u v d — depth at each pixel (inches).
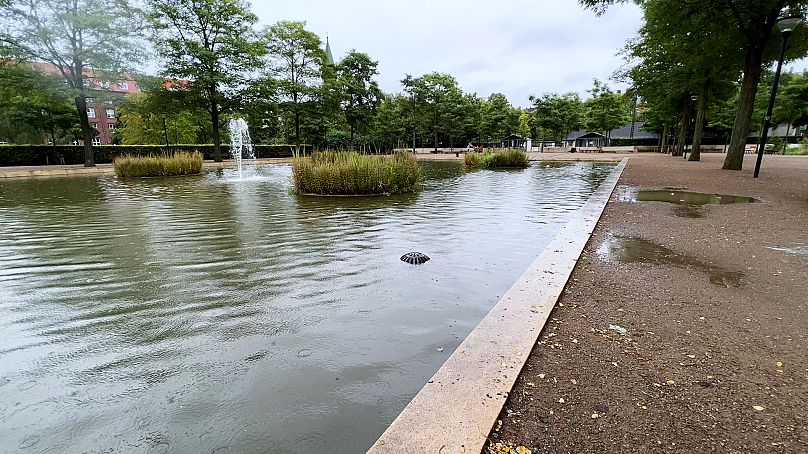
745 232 189.5
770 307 103.0
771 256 149.9
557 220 235.5
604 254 152.6
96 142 2186.3
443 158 1099.3
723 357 77.8
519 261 154.9
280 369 80.0
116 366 82.3
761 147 432.5
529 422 58.5
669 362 75.9
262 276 138.5
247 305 113.0
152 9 810.8
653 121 1342.3
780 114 1165.1
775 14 436.8
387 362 82.4
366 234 202.5
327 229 215.2
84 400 71.1
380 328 97.9
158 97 843.4
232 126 1131.9
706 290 115.3
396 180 377.7
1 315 108.2
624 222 212.5
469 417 58.0
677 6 457.7
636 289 115.9
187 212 273.7
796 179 420.2
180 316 106.0
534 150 1605.6
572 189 390.6
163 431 62.5
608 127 1660.9
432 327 98.4
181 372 79.5
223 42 872.9
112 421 65.2
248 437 60.7
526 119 2139.5
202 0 847.1
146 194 381.4
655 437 55.8
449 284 129.3
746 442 55.0
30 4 665.0
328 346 89.1
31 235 204.8
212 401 69.9
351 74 1226.0
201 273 142.3
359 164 368.5
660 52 746.2
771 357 77.9
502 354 75.9
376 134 1421.0
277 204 310.2
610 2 444.5
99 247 179.9
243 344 90.5
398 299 116.6
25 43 661.9
